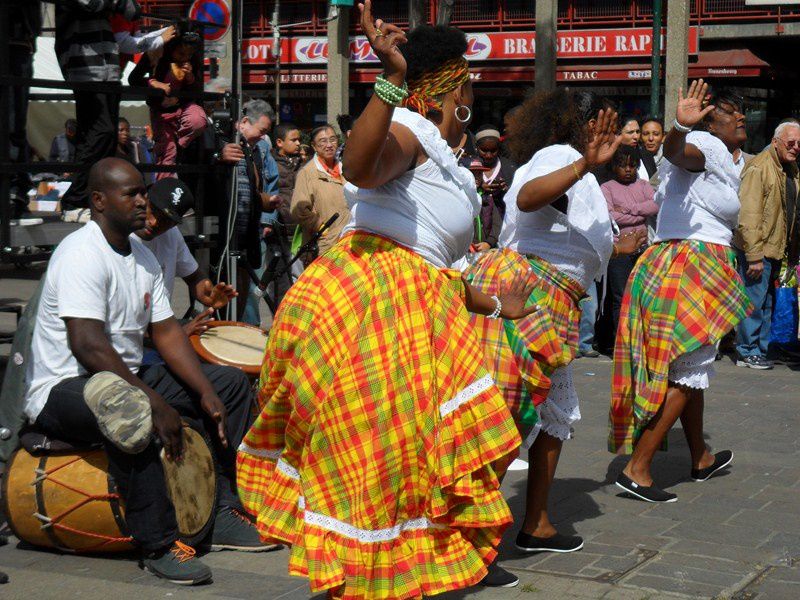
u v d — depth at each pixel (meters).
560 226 4.31
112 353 4.24
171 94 6.03
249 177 7.50
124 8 5.80
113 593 4.03
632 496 5.32
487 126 8.09
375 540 3.15
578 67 21.25
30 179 7.06
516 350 4.17
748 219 8.47
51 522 4.34
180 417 4.38
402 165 3.16
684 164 5.18
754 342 8.91
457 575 3.28
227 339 5.16
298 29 23.97
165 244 5.07
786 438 6.54
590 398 7.63
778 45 21.14
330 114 23.48
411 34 3.46
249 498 3.39
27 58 6.20
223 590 4.06
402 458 3.16
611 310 9.29
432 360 3.20
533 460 4.48
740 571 4.28
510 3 22.41
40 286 4.43
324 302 3.19
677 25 19.88
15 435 4.49
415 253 3.27
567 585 4.12
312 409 3.17
